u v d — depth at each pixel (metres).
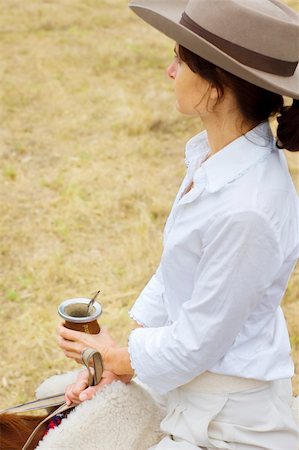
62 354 4.40
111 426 2.19
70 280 5.06
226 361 2.09
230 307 1.96
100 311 2.28
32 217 5.78
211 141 2.09
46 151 6.84
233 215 1.93
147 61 9.11
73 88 8.24
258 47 1.90
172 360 2.07
